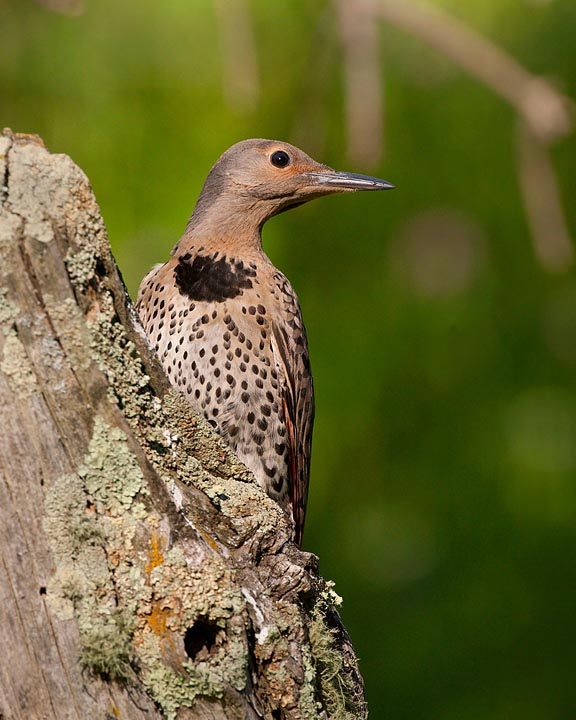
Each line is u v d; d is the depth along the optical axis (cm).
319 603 613
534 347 1306
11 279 535
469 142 1268
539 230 1154
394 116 1270
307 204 1279
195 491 599
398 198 1278
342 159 1260
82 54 1189
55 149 1179
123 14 1185
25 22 1193
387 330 1286
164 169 1169
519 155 1160
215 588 533
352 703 620
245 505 609
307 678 568
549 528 1298
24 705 511
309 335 1273
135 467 539
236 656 529
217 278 840
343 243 1288
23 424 527
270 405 830
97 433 538
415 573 1315
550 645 1275
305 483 891
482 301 1298
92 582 521
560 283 1300
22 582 516
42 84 1191
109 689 515
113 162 1170
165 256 1139
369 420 1291
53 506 525
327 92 1234
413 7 1135
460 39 1135
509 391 1305
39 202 549
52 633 514
